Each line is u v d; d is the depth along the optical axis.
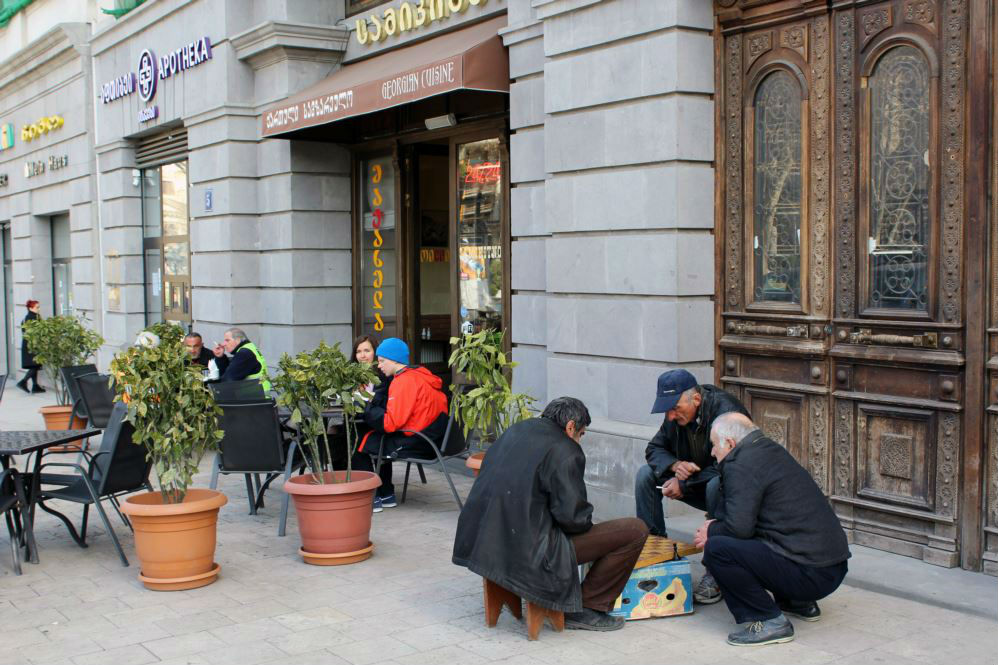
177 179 14.60
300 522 6.47
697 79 6.83
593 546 4.96
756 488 4.74
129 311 16.05
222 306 12.52
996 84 5.40
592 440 7.37
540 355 8.30
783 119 6.54
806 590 4.77
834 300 6.27
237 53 11.98
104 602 5.72
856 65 6.09
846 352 6.15
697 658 4.67
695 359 6.91
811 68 6.35
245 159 12.20
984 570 5.55
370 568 6.30
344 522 6.37
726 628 5.09
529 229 8.29
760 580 4.77
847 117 6.15
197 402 6.02
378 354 7.71
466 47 8.34
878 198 6.02
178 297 14.78
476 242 9.90
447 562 6.43
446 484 8.91
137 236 15.99
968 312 5.55
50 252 20.03
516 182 8.40
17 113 20.28
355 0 11.34
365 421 7.75
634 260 7.11
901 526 5.95
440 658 4.75
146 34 14.34
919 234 5.80
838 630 4.96
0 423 13.87
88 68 16.72
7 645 5.04
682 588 5.27
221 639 5.06
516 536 4.81
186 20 13.02
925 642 4.78
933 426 5.74
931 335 5.73
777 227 6.61
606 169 7.36
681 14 6.72
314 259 11.74
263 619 5.36
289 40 11.09
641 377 7.09
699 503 5.78
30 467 10.38
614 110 7.20
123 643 5.03
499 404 6.35
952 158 5.61
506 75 8.39
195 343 10.52
